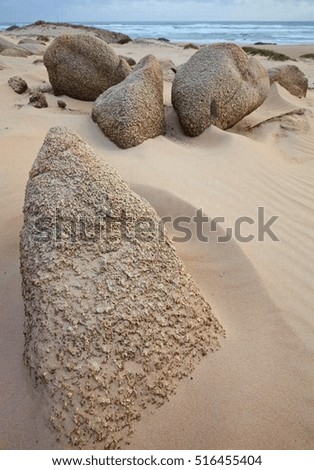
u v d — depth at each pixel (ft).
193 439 5.41
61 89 22.74
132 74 16.33
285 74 27.07
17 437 5.24
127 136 14.26
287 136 18.85
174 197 10.66
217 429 5.51
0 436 5.27
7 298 7.13
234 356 6.37
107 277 6.07
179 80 17.21
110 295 5.90
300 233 10.19
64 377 5.25
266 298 7.66
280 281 8.20
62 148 7.32
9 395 5.60
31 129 15.81
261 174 13.41
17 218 9.46
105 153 13.83
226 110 16.83
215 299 7.69
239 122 19.34
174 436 5.40
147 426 5.39
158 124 15.79
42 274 5.91
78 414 5.11
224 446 5.40
